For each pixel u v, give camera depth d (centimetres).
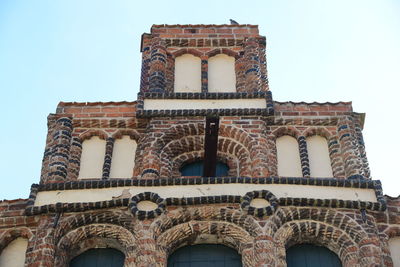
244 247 2469
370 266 2431
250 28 3275
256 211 2508
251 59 3139
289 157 2788
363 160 2767
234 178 2588
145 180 2594
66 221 2531
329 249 2534
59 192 2591
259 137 2791
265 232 2473
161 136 2805
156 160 2734
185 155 2822
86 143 2831
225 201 2545
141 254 2431
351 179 2623
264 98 2905
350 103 2920
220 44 3219
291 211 2534
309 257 2519
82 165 2767
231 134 2812
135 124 2872
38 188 2597
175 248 2523
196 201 2541
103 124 2867
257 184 2588
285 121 2859
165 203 2541
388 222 2566
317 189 2589
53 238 2492
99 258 2530
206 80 3086
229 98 2905
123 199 2555
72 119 2869
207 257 2511
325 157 2792
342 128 2831
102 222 2533
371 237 2494
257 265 2408
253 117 2855
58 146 2775
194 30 3247
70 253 2520
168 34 3231
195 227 2514
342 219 2531
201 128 2833
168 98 2908
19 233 2555
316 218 2534
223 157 2803
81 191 2591
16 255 2528
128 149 2825
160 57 3145
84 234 2522
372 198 2581
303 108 2895
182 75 3122
